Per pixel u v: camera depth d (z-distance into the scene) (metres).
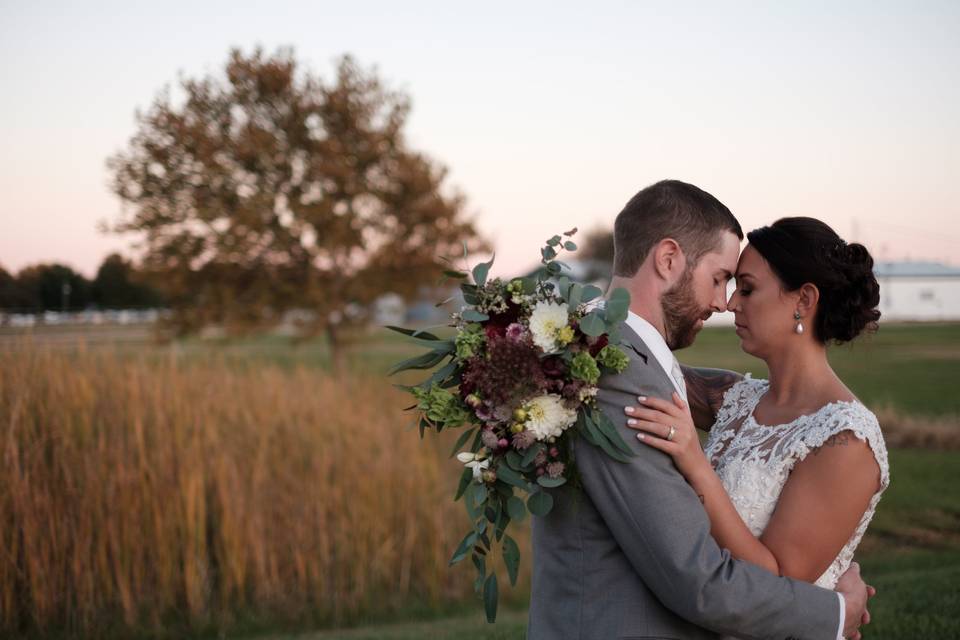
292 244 15.99
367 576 6.12
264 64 15.91
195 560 5.60
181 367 7.17
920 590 5.09
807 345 2.31
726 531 1.95
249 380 7.54
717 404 2.74
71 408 5.87
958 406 14.77
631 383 1.94
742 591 1.80
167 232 15.57
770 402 2.39
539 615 2.01
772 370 2.38
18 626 5.15
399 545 6.37
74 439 5.68
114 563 5.39
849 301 2.26
